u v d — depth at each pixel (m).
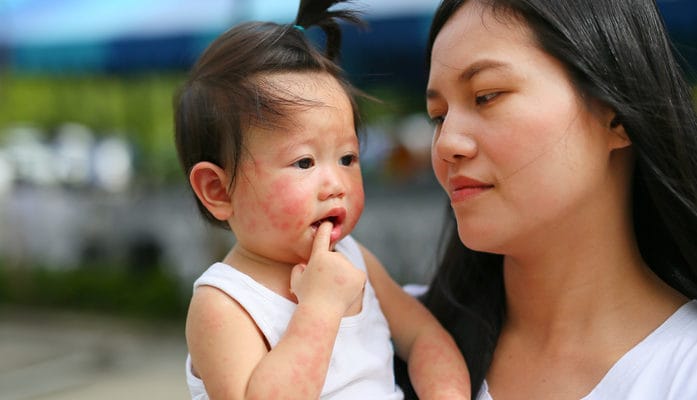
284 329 1.38
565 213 1.32
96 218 8.26
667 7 4.35
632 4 1.36
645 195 1.46
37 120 11.03
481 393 1.46
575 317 1.41
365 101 1.66
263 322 1.37
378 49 5.36
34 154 9.97
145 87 9.59
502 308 1.57
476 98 1.33
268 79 1.43
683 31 4.41
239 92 1.42
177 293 6.97
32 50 7.13
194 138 1.47
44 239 8.30
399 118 7.43
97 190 9.10
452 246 1.65
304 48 1.50
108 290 7.33
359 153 1.53
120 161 9.78
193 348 1.38
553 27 1.28
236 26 1.57
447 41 1.35
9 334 6.62
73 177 9.51
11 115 10.90
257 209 1.41
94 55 6.84
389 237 6.63
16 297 7.56
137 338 6.33
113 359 5.78
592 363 1.36
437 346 1.51
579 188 1.31
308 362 1.28
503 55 1.28
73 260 8.20
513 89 1.28
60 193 9.04
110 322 6.84
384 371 1.46
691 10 4.29
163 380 5.24
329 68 1.51
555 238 1.36
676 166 1.35
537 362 1.43
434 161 1.41
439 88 1.37
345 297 1.36
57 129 10.75
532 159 1.28
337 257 1.38
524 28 1.29
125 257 8.00
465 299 1.63
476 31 1.32
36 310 7.36
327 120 1.42
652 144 1.33
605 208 1.37
